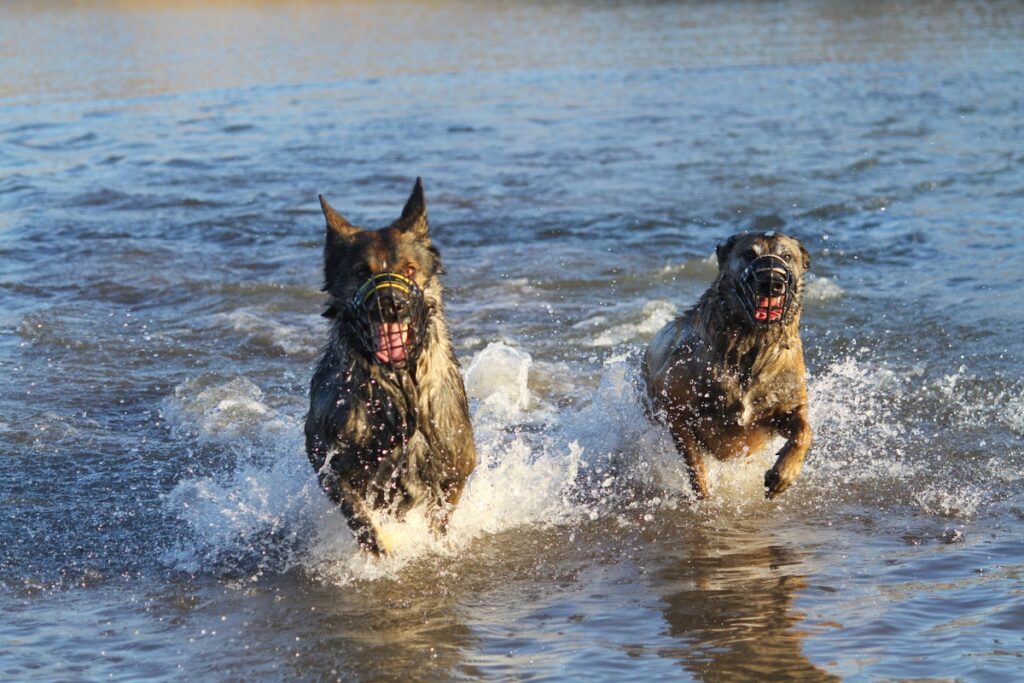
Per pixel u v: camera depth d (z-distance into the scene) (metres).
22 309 12.95
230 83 32.75
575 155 21.45
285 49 41.81
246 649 5.96
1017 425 9.25
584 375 10.88
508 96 29.33
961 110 24.98
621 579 6.85
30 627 6.25
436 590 6.74
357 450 6.94
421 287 6.82
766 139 22.50
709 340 8.21
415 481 7.09
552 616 6.30
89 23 53.28
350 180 19.88
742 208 17.16
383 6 62.88
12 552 7.26
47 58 39.03
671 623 6.13
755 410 8.21
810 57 35.84
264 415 9.76
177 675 5.65
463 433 7.23
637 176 19.53
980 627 5.82
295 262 14.93
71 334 11.92
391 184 19.47
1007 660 5.41
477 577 6.93
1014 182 18.14
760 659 5.59
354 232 7.04
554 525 7.77
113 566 7.12
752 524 7.74
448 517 7.38
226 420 9.64
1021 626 5.82
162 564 7.16
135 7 63.41
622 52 38.53
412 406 6.89
